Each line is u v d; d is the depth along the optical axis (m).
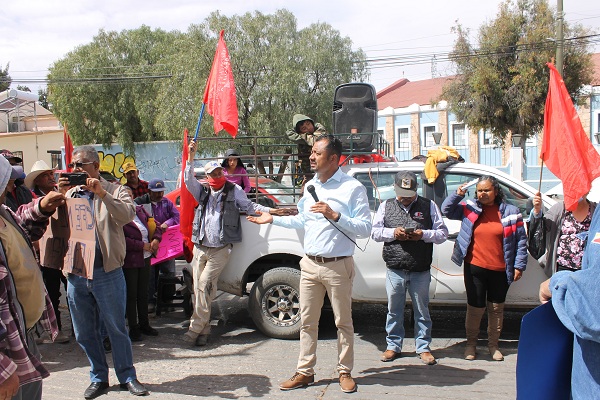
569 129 4.09
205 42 19.38
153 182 6.63
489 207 5.07
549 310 2.45
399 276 5.11
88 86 26.42
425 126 31.30
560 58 19.14
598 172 4.07
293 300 5.83
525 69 20.06
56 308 5.84
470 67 21.69
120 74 26.56
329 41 19.41
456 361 5.16
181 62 20.17
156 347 5.68
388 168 5.90
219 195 5.65
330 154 4.44
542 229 4.90
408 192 4.98
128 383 4.45
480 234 5.04
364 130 6.57
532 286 5.40
